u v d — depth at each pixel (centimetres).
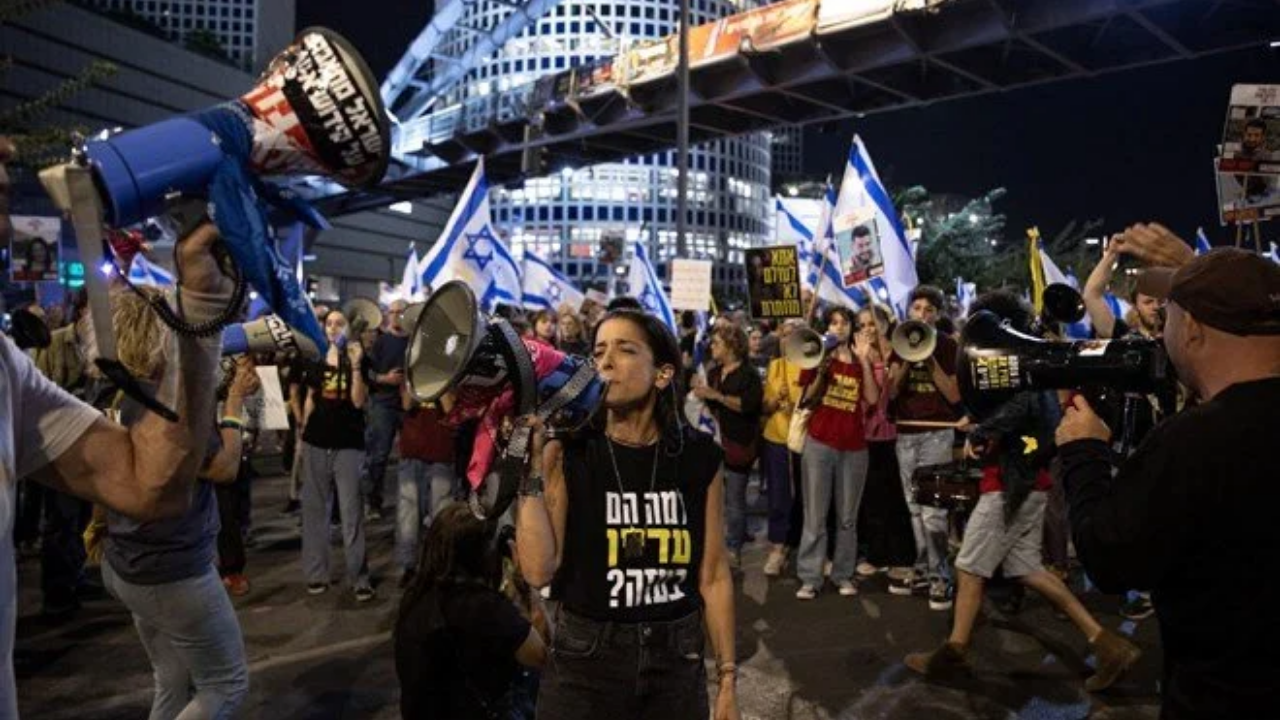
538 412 245
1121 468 192
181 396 157
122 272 147
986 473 505
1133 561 180
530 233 11394
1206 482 173
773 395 728
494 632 292
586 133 3231
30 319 567
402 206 9550
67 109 6250
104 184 128
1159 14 1902
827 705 480
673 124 3173
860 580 721
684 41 1619
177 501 164
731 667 267
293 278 143
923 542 674
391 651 558
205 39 7738
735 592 688
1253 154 436
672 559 256
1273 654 169
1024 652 557
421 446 672
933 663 513
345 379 657
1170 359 197
